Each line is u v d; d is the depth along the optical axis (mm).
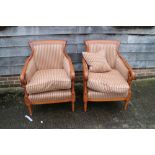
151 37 3695
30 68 2980
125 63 3082
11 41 3363
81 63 3717
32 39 3420
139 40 3689
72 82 2875
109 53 3318
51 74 2994
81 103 3303
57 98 2924
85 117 3031
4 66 3525
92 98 2971
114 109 3195
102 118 3023
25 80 2805
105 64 3135
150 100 3412
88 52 3221
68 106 3238
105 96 2947
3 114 3057
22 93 3525
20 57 3514
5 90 3594
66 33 3467
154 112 3164
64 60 3209
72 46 3578
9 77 3627
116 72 3189
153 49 3809
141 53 3812
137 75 4004
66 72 3076
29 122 2932
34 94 2865
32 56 3178
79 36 3520
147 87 3746
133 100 3404
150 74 4039
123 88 2850
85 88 2932
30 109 2992
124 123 2949
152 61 3924
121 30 3562
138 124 2939
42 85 2801
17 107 3201
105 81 2881
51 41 3254
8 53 3441
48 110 3148
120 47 3709
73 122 2943
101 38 3596
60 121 2957
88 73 3021
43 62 3252
